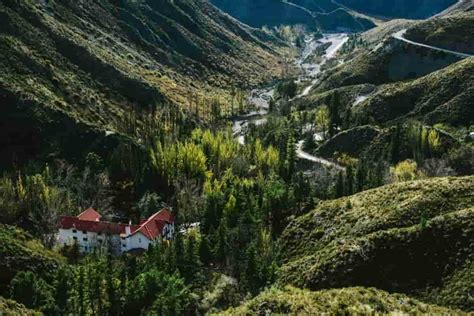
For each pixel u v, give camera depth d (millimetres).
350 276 82625
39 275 96938
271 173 139000
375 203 102750
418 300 75125
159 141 148750
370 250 84750
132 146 150750
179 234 104688
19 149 146625
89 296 88938
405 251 83188
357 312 63125
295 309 65438
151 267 97812
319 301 67750
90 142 151625
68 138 151625
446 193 97062
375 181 132875
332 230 101125
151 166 142000
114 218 128375
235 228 109750
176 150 144875
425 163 148250
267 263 97812
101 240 114938
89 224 116188
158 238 113562
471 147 152625
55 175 139375
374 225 94312
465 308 72125
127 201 135125
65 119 155125
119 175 142125
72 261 108188
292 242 105000
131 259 100875
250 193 123500
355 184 132750
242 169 149000
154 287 90812
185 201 127562
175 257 99938
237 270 98750
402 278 80250
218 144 153625
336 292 71000
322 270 85250
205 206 119812
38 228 120250
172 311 85062
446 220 85312
